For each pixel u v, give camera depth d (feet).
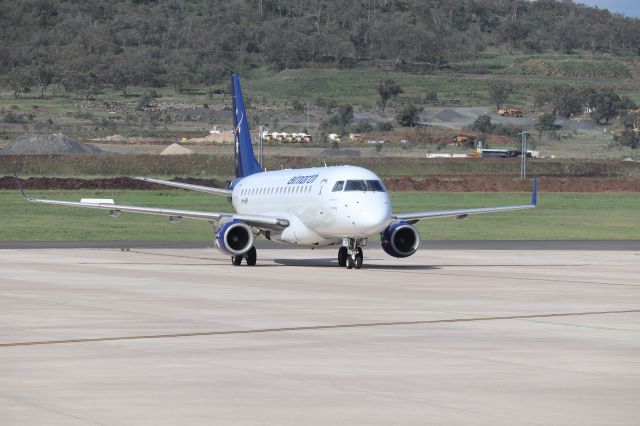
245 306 259.80
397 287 320.91
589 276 372.17
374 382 151.43
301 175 439.22
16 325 218.79
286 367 164.66
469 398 139.44
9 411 129.90
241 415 128.26
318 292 302.04
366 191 394.32
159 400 137.49
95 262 439.22
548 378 155.02
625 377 156.15
